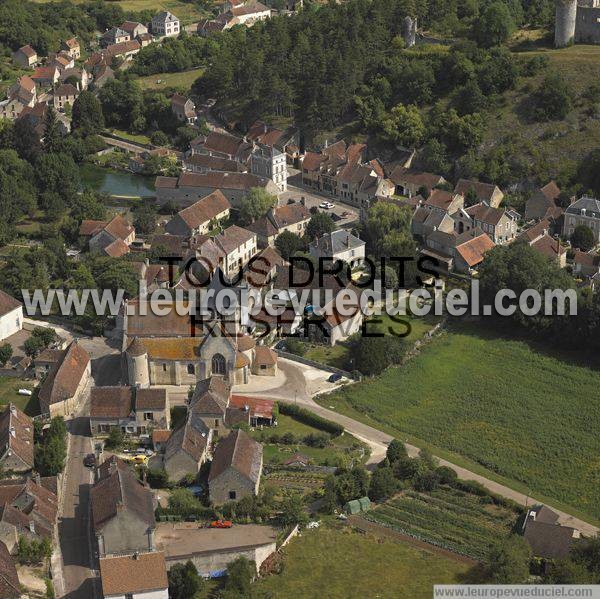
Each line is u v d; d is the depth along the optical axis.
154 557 171.25
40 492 188.25
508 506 197.12
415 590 172.25
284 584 173.62
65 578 173.12
